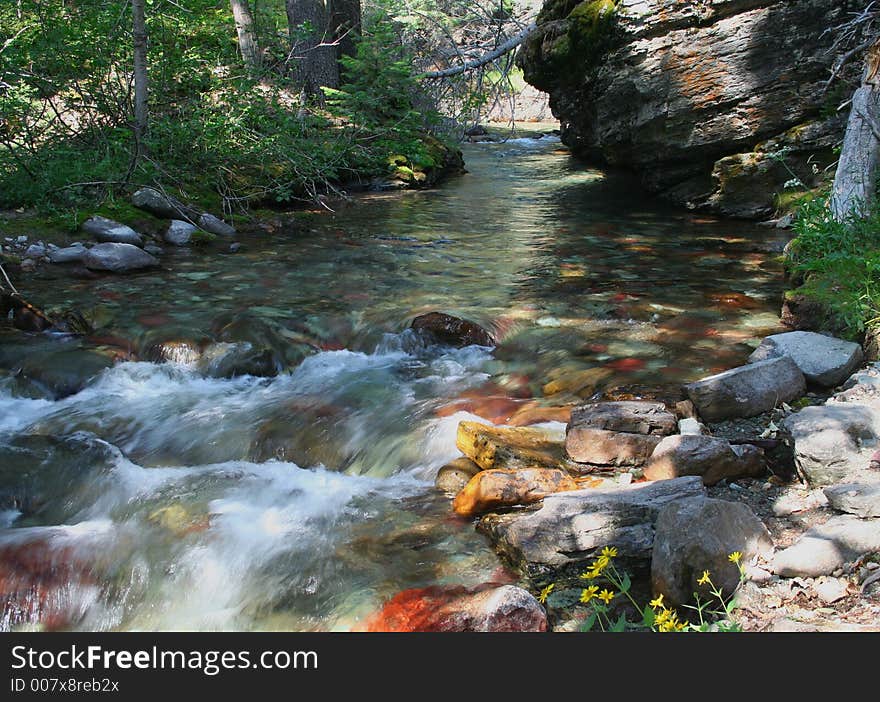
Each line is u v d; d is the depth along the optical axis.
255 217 10.71
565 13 12.95
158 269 8.48
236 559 4.08
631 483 4.38
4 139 10.09
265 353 6.39
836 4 10.20
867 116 7.30
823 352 5.41
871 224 6.77
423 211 11.94
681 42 11.12
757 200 11.20
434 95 14.59
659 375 5.78
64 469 4.98
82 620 3.84
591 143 13.99
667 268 8.62
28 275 7.96
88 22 10.77
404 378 6.15
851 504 3.77
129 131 10.73
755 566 3.53
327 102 13.95
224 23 14.44
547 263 8.87
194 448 5.29
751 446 4.49
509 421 5.35
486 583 3.74
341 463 5.17
